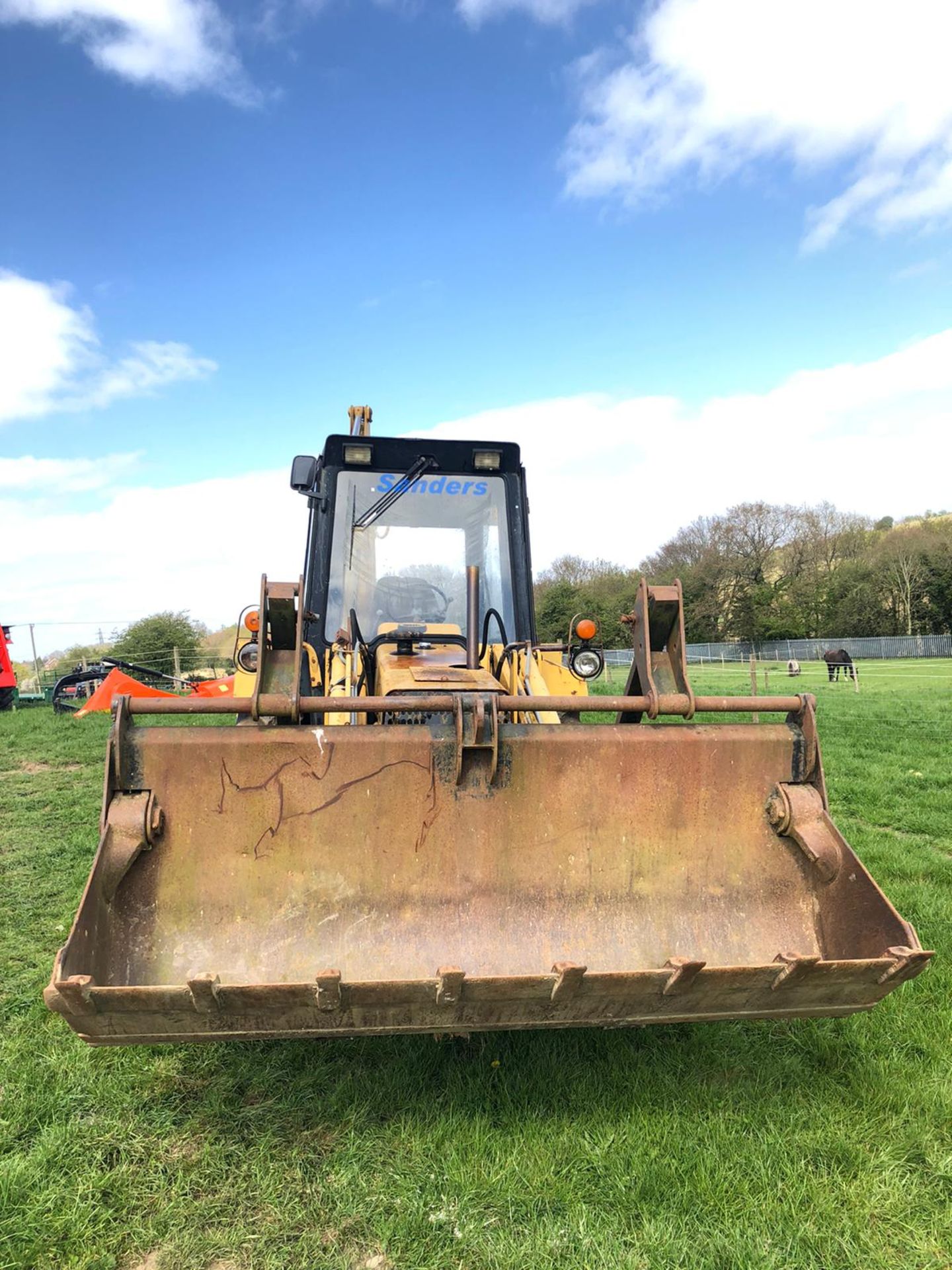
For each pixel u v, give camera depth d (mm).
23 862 5820
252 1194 2510
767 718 8820
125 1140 2760
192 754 2824
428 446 5180
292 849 2836
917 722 13352
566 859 2951
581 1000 2338
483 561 5195
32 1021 3574
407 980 2178
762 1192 2488
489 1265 2242
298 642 2959
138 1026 2213
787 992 2410
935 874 5449
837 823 6945
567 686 4613
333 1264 2250
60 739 11812
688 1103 2922
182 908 2756
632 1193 2475
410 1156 2660
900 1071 3115
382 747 2893
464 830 2914
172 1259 2270
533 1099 2932
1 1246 2291
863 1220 2393
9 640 19344
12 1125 2816
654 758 3012
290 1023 2283
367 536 5117
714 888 2990
